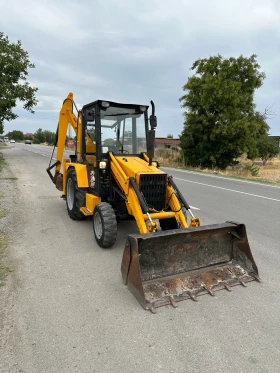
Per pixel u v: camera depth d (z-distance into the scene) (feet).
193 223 14.84
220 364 8.38
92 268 14.16
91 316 10.45
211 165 77.30
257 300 11.70
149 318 10.42
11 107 82.07
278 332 9.80
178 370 8.13
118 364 8.30
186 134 77.61
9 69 82.69
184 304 11.31
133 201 15.25
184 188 38.73
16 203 26.32
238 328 9.97
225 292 12.26
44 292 11.91
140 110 19.38
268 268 14.66
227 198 32.60
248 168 74.18
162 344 9.14
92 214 18.06
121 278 13.26
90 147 19.47
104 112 18.48
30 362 8.27
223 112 70.18
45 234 18.66
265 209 27.58
